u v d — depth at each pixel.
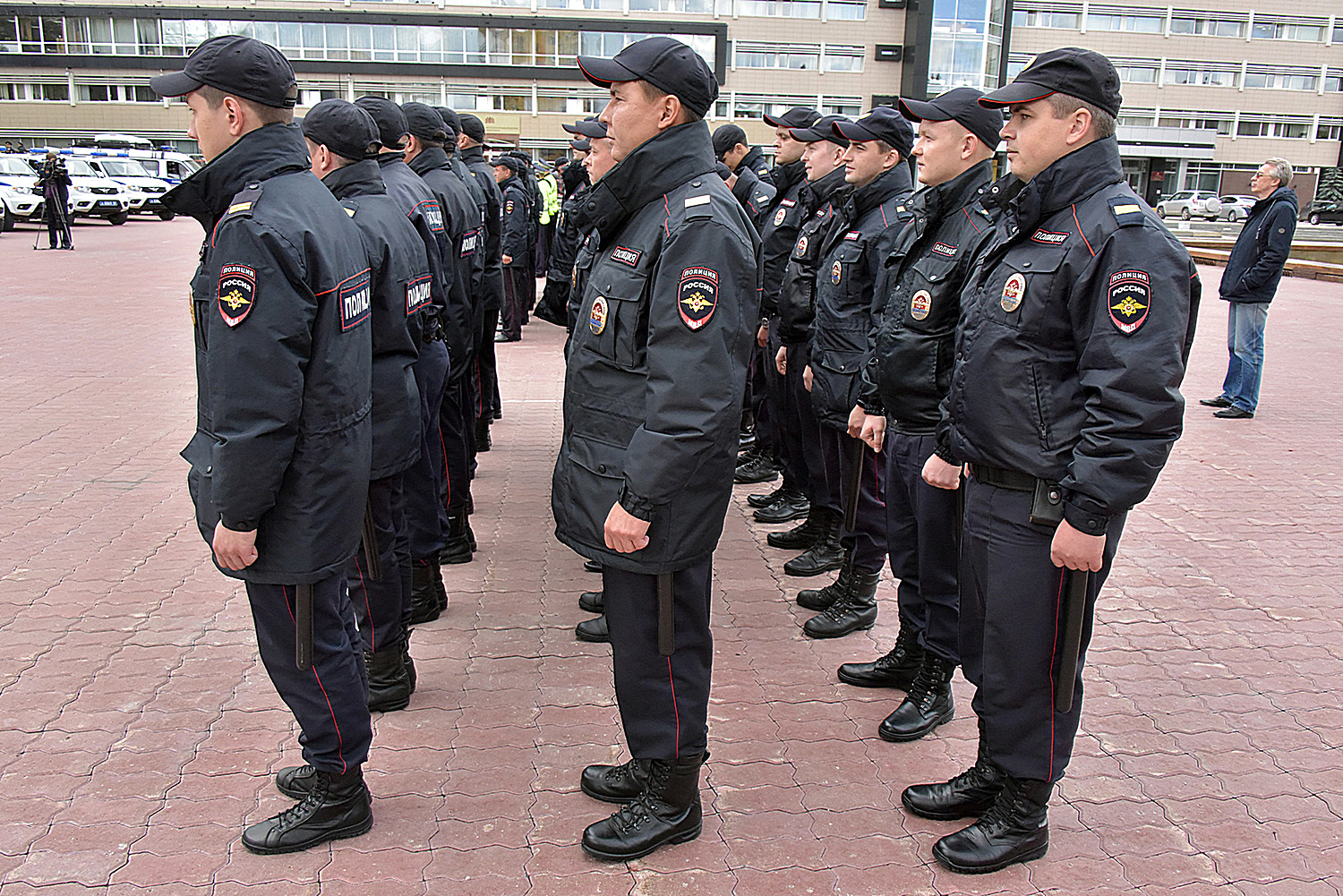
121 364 8.98
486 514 5.41
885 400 3.27
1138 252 2.18
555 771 2.99
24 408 7.32
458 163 5.18
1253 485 6.07
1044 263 2.33
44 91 41.38
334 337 2.33
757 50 43.38
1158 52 48.91
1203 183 51.59
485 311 6.16
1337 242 28.11
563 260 6.45
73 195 25.58
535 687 3.51
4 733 3.11
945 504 3.09
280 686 2.52
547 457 6.52
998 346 2.40
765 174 6.28
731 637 3.96
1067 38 48.16
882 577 4.64
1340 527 5.32
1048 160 2.36
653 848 2.59
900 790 2.93
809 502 5.02
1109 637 3.97
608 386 2.44
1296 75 50.50
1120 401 2.15
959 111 3.03
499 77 41.66
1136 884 2.52
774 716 3.35
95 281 14.97
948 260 3.04
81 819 2.69
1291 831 2.74
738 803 2.85
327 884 2.46
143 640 3.77
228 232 2.17
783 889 2.48
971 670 2.74
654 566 2.40
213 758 3.00
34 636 3.78
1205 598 4.38
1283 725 3.31
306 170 2.40
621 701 2.58
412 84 41.38
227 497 2.21
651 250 2.33
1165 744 3.19
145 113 41.53
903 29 43.81
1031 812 2.58
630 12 42.28
